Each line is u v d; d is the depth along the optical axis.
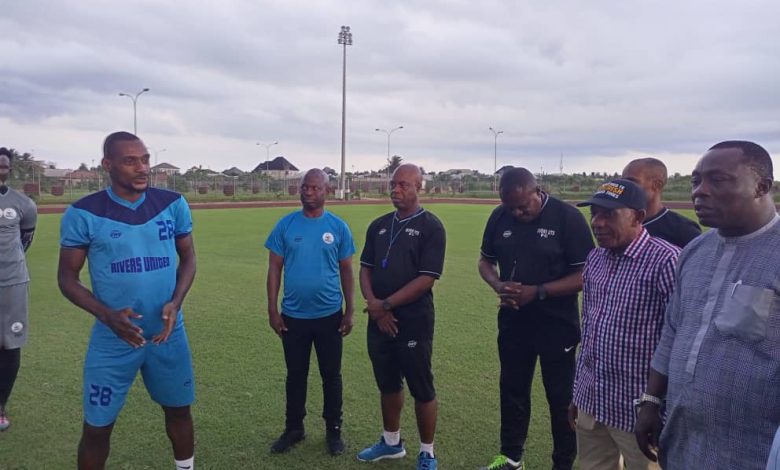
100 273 3.25
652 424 2.51
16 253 4.60
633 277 2.85
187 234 3.63
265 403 5.09
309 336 4.36
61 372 5.79
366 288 4.20
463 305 9.10
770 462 1.64
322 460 4.15
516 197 3.75
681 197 41.94
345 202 46.72
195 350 6.57
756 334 1.95
